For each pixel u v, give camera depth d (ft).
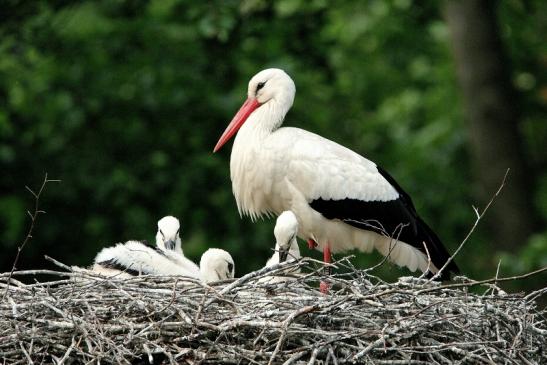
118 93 61.00
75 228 58.18
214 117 60.64
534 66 71.05
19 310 29.48
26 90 59.41
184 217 58.54
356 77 72.69
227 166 59.36
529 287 56.44
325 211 39.99
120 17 60.44
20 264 57.06
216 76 61.26
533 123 71.56
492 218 61.57
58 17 59.47
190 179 58.90
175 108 60.80
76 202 58.65
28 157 59.00
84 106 60.18
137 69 61.31
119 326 29.25
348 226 40.50
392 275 53.72
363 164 40.68
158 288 31.19
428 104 71.72
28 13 56.08
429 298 31.50
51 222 57.31
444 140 68.44
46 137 59.67
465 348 30.01
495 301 31.81
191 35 61.26
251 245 57.16
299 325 29.40
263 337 29.37
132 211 57.88
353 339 29.71
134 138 60.54
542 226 62.34
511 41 69.92
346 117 67.67
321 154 39.83
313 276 31.83
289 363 28.60
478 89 61.46
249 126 40.83
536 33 70.13
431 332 30.09
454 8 61.77
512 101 61.82
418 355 29.96
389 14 70.90
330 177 39.68
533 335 31.37
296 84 60.90
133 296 30.19
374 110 74.38
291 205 40.32
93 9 61.11
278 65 59.52
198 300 30.32
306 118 62.18
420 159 67.72
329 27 65.87
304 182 39.68
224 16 55.21
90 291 30.50
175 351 29.07
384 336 29.04
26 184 58.44
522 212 61.00
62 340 29.12
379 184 40.40
